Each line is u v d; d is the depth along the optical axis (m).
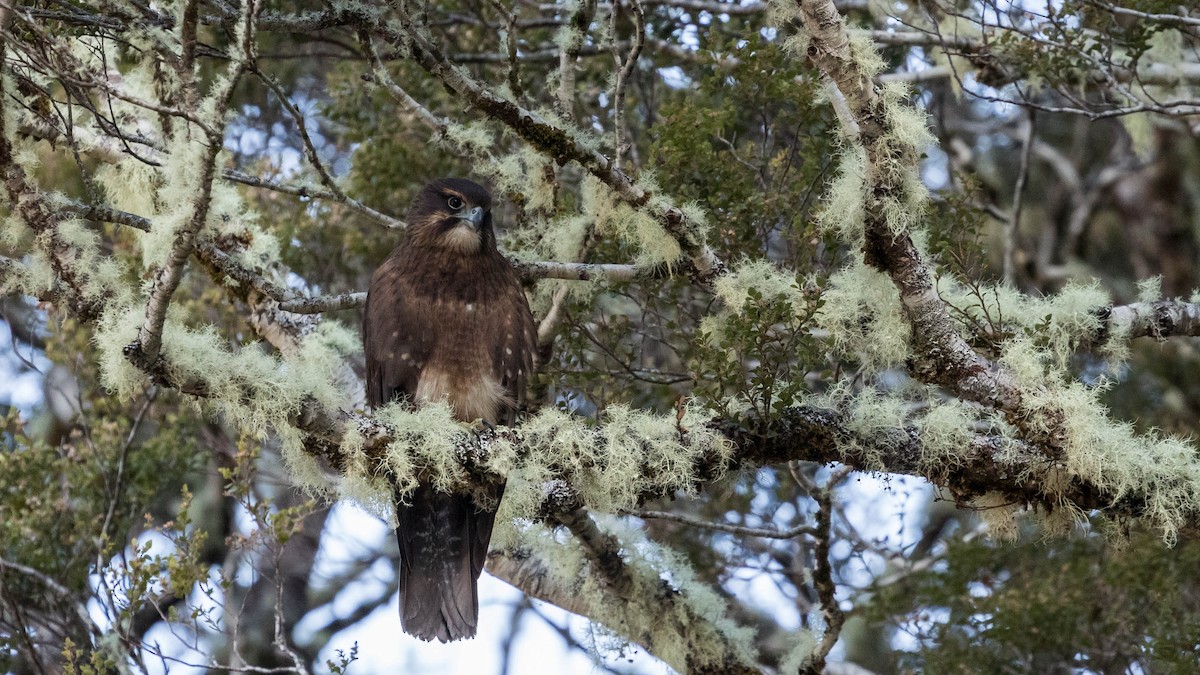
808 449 8.70
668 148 10.30
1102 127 18.81
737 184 10.41
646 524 12.70
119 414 13.54
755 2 13.28
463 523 8.82
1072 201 18.34
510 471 8.35
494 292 9.98
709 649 10.77
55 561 12.27
